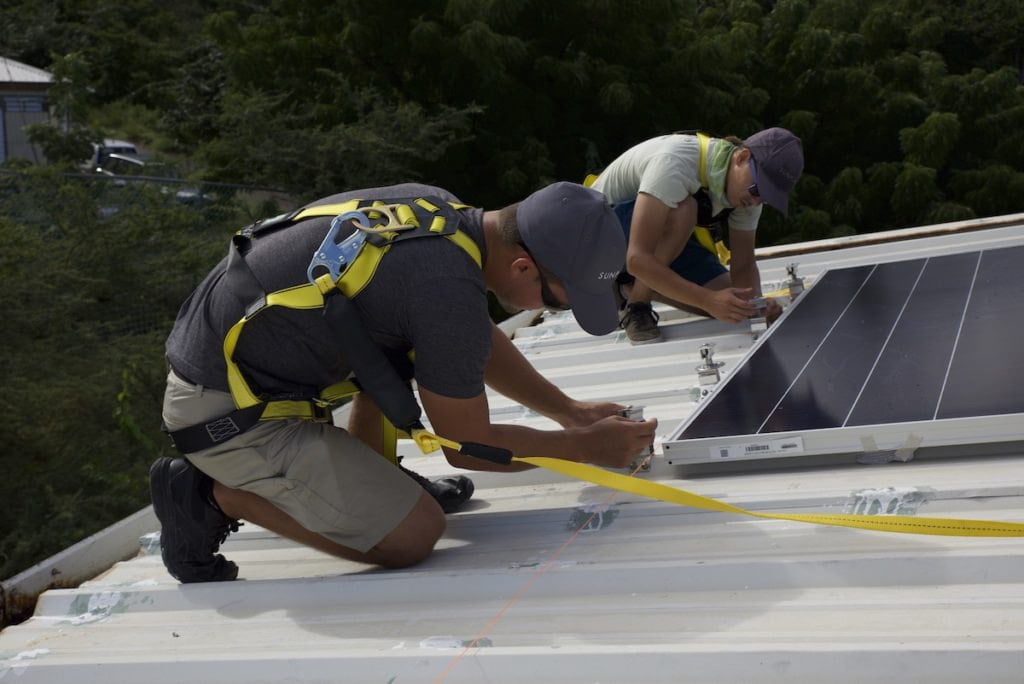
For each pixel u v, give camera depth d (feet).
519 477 9.95
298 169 50.03
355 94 52.70
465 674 6.23
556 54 57.26
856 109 64.90
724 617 6.34
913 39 72.18
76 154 58.49
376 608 7.47
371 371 7.32
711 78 60.59
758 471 8.79
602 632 6.40
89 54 102.68
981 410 7.86
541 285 7.90
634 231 13.88
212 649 7.10
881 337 10.66
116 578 8.98
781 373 10.13
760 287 15.55
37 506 26.61
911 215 58.49
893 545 6.79
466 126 50.49
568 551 7.79
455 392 7.43
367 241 7.35
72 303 34.86
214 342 7.76
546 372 14.02
